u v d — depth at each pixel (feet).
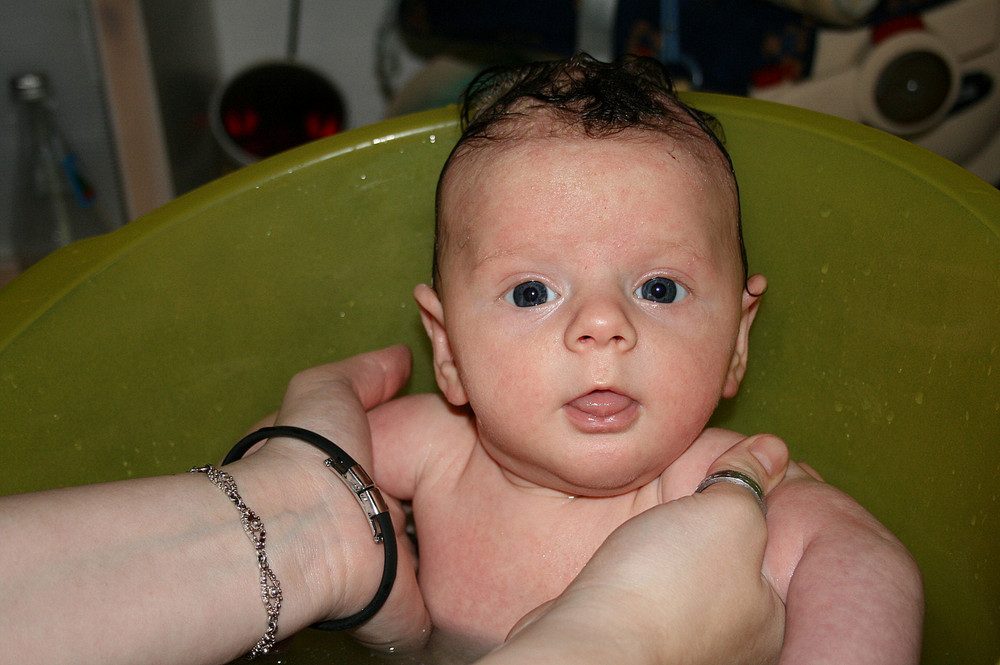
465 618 2.61
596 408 2.22
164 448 2.89
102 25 4.66
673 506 2.00
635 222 2.30
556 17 5.14
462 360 2.44
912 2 4.61
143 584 1.89
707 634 1.83
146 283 2.81
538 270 2.31
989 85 4.70
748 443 2.36
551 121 2.46
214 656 2.00
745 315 2.64
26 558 1.79
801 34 4.67
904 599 1.99
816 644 1.92
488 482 2.74
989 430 2.28
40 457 2.58
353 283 3.21
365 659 2.55
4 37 5.10
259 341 3.08
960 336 2.41
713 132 2.65
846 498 2.30
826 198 2.78
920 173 2.54
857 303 2.75
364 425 2.71
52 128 5.32
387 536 2.35
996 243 2.30
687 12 4.80
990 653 2.23
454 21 5.25
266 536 2.15
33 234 5.59
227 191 2.94
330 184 3.07
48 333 2.60
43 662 1.72
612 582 1.80
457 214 2.51
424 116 3.12
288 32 6.50
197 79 5.86
